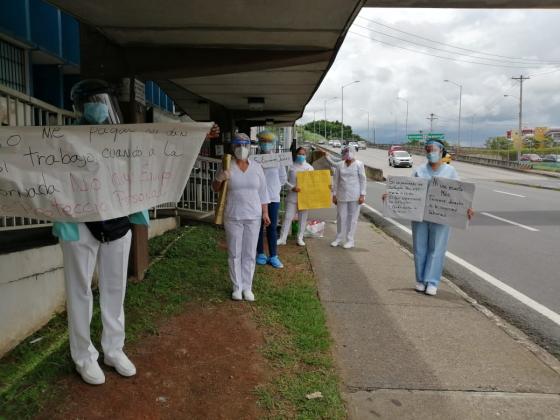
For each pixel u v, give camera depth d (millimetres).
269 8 4809
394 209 5980
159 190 3510
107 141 3236
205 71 6059
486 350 4418
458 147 65000
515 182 27812
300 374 3738
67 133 3105
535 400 3576
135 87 5980
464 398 3564
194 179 10219
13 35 6605
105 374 3588
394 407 3414
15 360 3768
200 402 3318
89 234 3270
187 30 5355
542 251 9117
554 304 6090
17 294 3998
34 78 8258
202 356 3957
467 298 6008
